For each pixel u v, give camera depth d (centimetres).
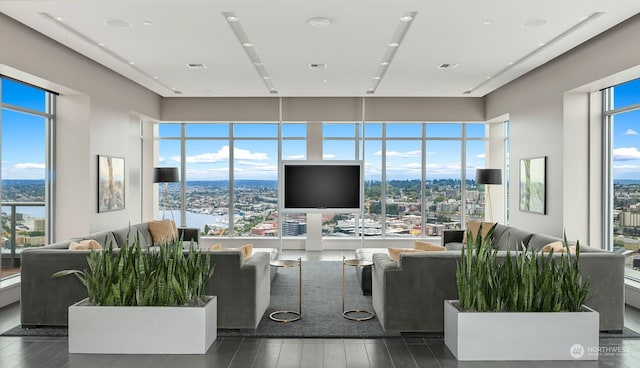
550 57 602
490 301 366
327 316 477
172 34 516
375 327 439
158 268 379
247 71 690
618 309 417
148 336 369
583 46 587
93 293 379
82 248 456
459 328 357
